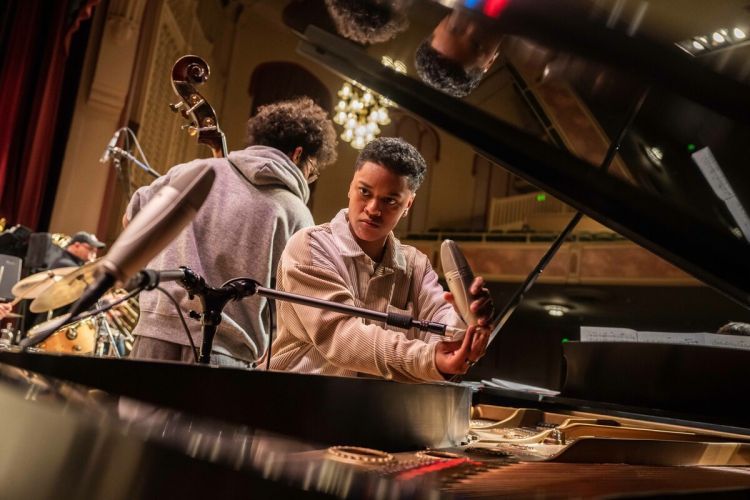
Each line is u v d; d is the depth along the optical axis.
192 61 1.94
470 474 0.91
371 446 1.10
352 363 1.30
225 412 0.88
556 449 1.43
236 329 1.71
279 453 0.49
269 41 13.42
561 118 1.38
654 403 2.22
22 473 0.51
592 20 0.95
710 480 1.00
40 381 0.60
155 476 0.45
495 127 0.97
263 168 1.84
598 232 13.92
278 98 13.34
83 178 7.76
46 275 2.82
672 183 1.92
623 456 1.18
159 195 0.82
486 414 2.17
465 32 0.95
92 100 7.86
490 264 14.69
